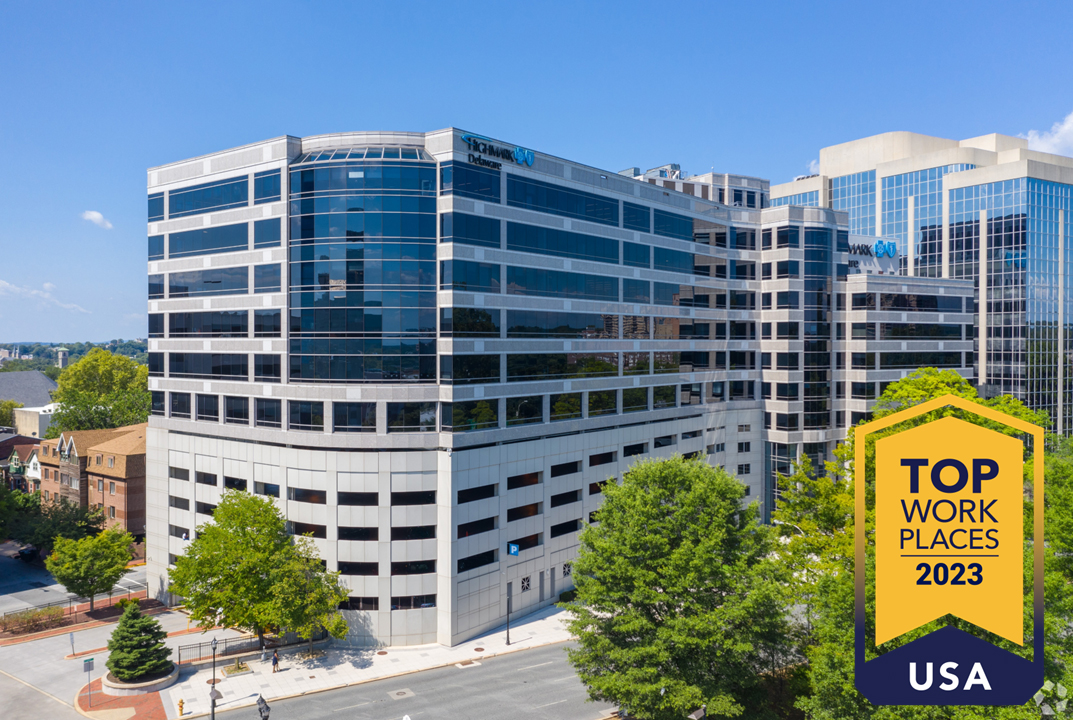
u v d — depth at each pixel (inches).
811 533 1583.4
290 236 1977.1
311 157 1968.5
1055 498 1392.7
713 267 2891.2
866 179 4475.9
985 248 3816.4
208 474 2175.2
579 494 2295.8
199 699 1595.7
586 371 2316.7
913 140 4350.4
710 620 1145.4
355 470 1877.5
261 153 2031.3
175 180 2261.3
